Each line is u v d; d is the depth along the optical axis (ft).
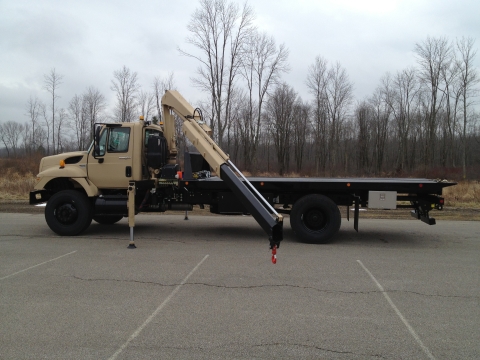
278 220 19.21
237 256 24.52
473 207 55.11
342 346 12.37
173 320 14.33
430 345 12.50
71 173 30.09
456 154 164.66
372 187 28.71
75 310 15.25
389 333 13.37
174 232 33.47
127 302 16.15
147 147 30.42
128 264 22.27
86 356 11.60
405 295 17.34
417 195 29.30
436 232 34.86
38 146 167.84
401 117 166.91
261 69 130.31
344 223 40.88
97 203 30.35
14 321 14.17
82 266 21.77
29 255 24.38
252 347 12.25
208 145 27.07
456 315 15.06
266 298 16.76
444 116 151.02
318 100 151.53
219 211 30.48
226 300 16.48
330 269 21.58
